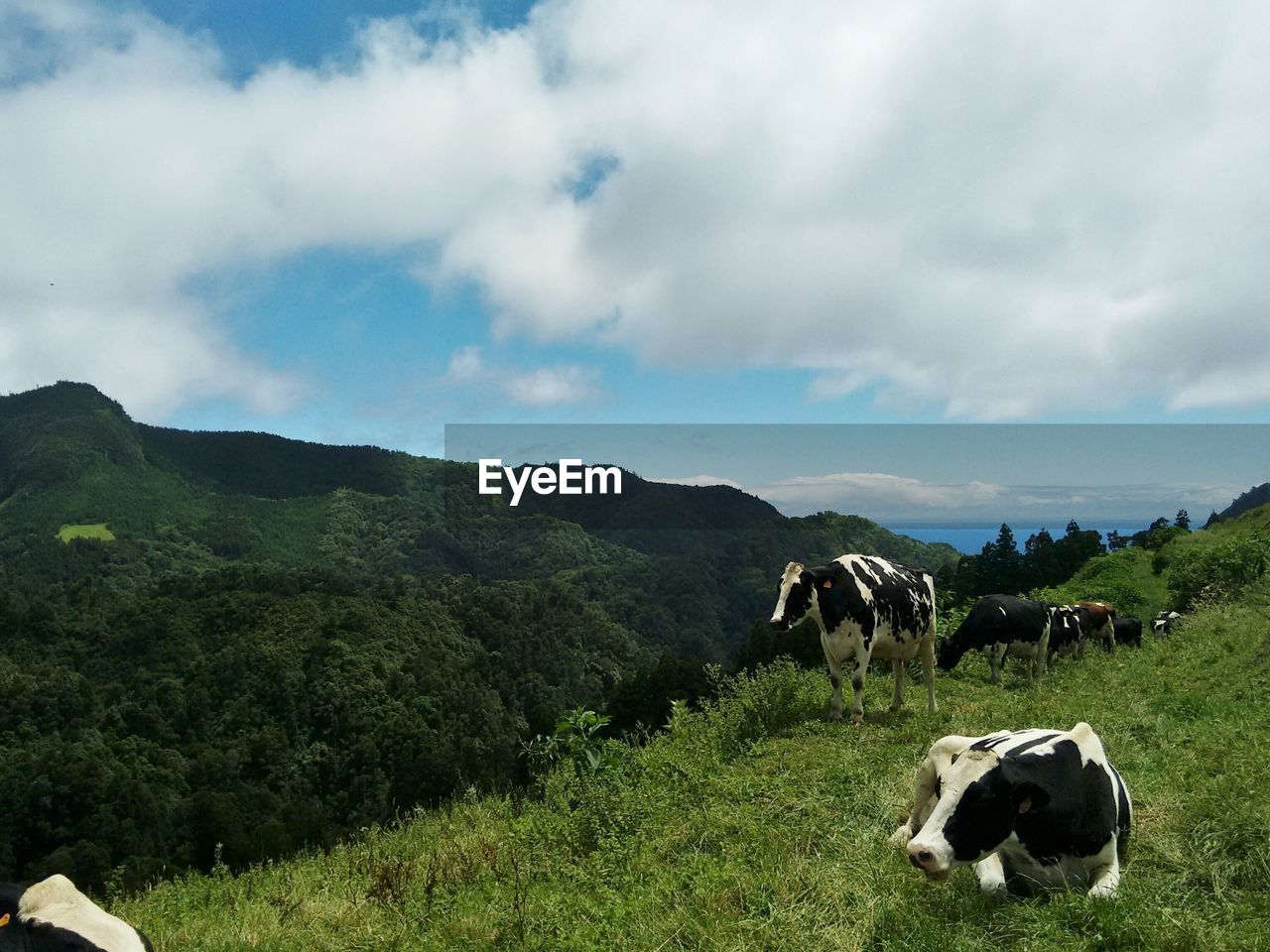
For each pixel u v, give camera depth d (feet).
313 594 344.90
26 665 287.48
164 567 567.59
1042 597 98.63
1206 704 30.42
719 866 19.17
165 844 152.97
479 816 32.19
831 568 34.32
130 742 234.17
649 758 28.17
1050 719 31.24
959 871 16.97
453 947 17.57
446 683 272.10
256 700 266.57
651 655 205.16
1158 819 19.17
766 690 35.99
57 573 539.29
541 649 279.49
